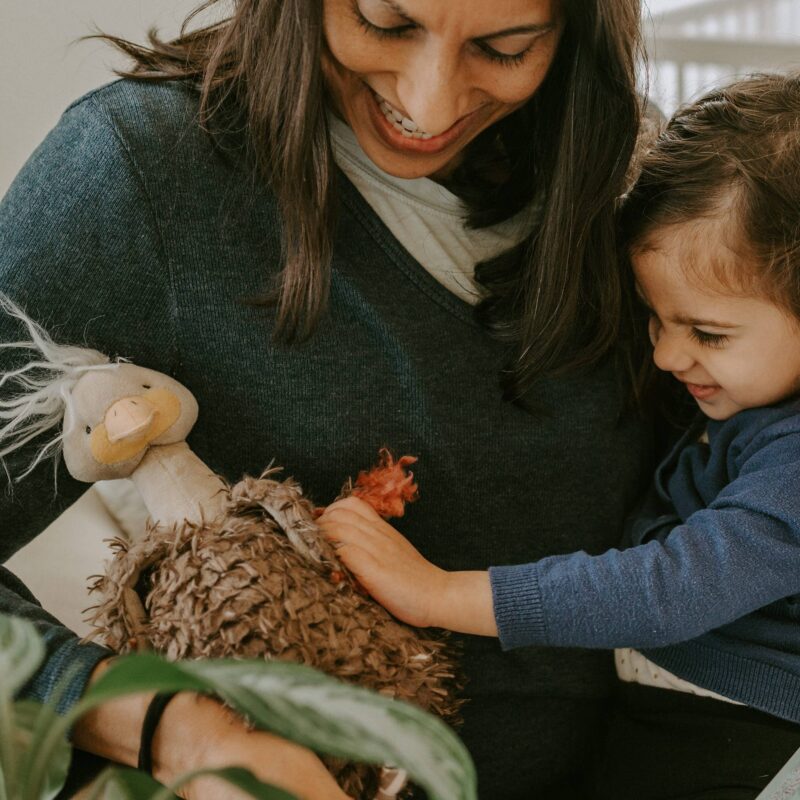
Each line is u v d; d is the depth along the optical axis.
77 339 0.81
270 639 0.62
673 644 0.87
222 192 0.82
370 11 0.68
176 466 0.77
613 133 0.83
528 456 0.89
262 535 0.67
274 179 0.79
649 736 0.92
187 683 0.41
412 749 0.40
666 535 0.91
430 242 0.87
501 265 0.87
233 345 0.83
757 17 2.03
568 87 0.82
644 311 0.97
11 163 1.14
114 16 1.14
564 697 0.94
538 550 0.91
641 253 0.91
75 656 0.67
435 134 0.75
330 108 0.84
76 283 0.80
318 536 0.69
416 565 0.77
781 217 0.85
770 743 0.87
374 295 0.84
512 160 0.91
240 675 0.42
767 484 0.85
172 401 0.77
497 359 0.87
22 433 0.78
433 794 0.39
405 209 0.86
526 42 0.72
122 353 0.82
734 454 0.92
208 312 0.82
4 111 1.13
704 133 0.92
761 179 0.85
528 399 0.88
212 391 0.84
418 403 0.85
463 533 0.89
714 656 0.88
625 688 0.95
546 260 0.85
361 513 0.77
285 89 0.76
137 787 0.48
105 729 0.66
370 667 0.66
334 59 0.76
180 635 0.63
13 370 0.79
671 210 0.89
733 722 0.89
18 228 0.81
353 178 0.85
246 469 0.87
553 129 0.86
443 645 0.75
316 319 0.80
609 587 0.80
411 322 0.85
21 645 0.44
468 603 0.79
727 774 0.87
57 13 1.12
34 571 1.07
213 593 0.63
